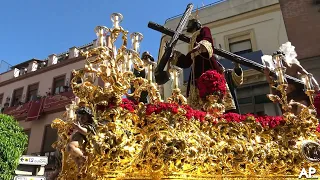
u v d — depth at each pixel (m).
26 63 34.00
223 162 5.10
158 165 4.55
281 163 5.44
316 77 15.85
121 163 4.50
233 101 6.69
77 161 4.43
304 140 5.79
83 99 4.91
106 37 5.25
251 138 5.51
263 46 18.36
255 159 5.32
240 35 19.41
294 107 6.58
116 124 4.64
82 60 27.80
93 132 4.45
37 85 29.98
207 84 5.77
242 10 19.84
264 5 19.28
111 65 4.89
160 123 4.83
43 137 25.84
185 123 5.00
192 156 4.71
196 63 6.87
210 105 5.59
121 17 5.35
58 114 26.02
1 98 32.38
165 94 11.38
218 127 5.33
